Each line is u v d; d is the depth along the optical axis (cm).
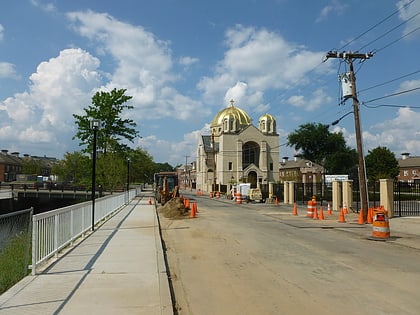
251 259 1082
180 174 18775
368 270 937
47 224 943
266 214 2800
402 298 699
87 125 3944
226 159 9212
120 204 3083
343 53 2409
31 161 13875
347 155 9350
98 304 617
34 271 812
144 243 1255
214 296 721
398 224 2091
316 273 905
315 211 2455
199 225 2031
